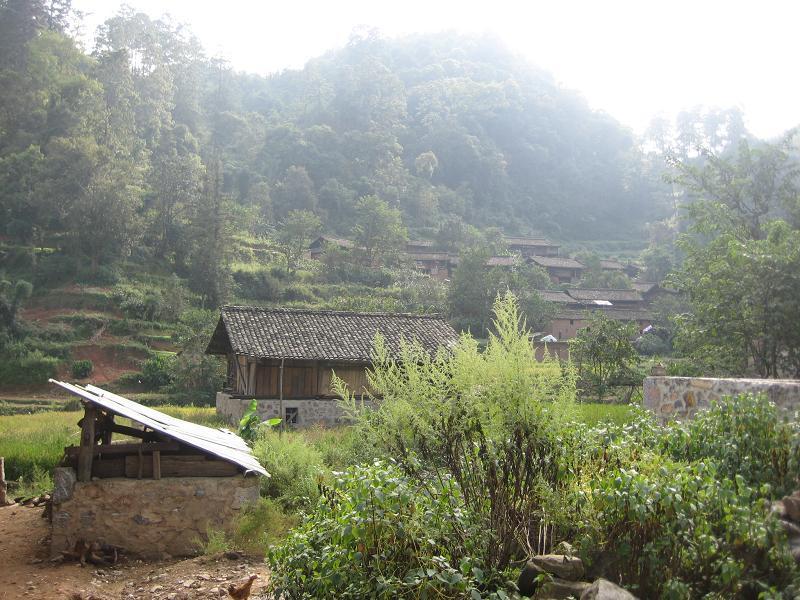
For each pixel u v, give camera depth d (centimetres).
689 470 478
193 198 6825
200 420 2308
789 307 1664
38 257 5975
